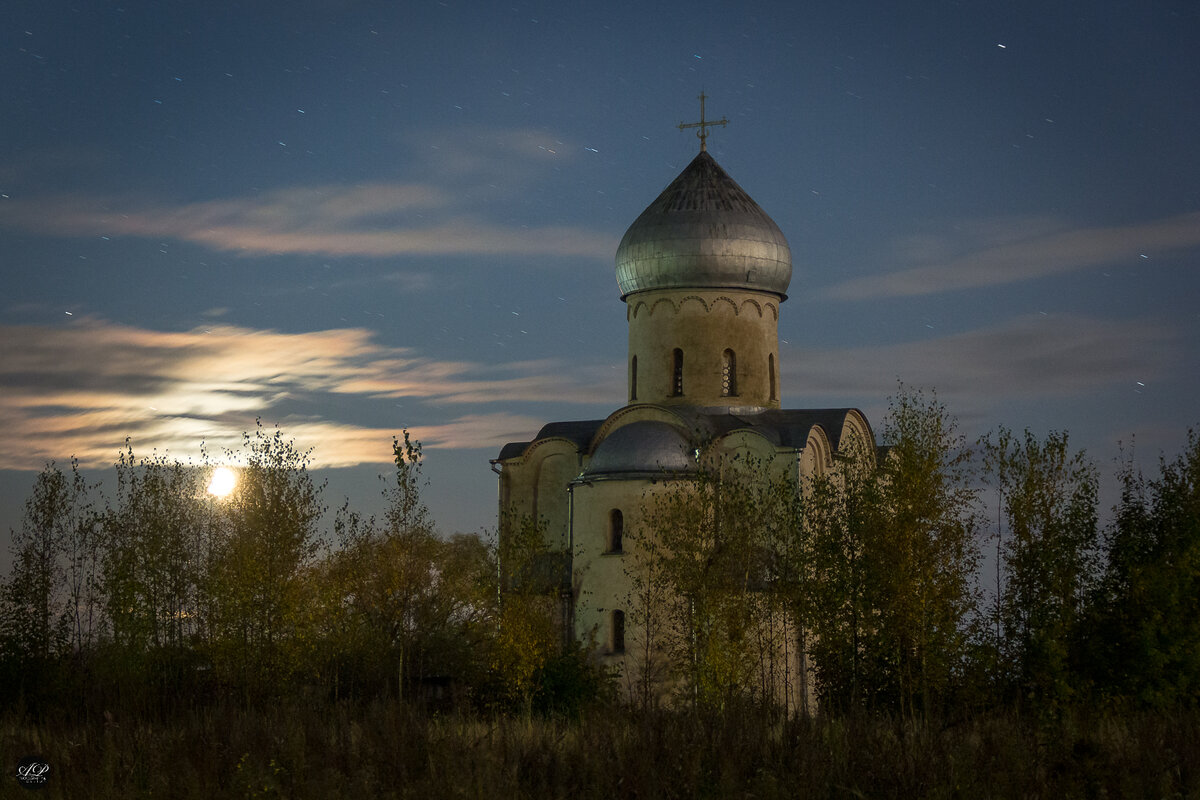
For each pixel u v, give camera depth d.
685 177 58.94
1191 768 24.42
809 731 26.64
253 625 42.62
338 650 45.25
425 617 53.06
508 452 58.88
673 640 47.84
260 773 23.86
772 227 58.03
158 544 44.72
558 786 24.06
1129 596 42.50
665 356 56.94
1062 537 41.88
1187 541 42.53
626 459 51.38
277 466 44.06
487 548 56.81
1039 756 24.22
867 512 41.31
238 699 40.97
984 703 38.75
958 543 40.22
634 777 23.42
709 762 25.08
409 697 45.19
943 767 23.62
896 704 40.81
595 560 50.91
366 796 23.03
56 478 45.22
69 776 25.80
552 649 45.78
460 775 23.36
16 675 42.50
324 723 31.70
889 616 39.91
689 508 45.16
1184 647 41.75
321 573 45.06
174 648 44.16
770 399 57.78
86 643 44.47
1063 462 42.62
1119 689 41.31
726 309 57.00
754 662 42.53
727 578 43.25
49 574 44.59
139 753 26.81
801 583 42.84
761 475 52.47
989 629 41.09
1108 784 22.97
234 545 43.59
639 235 57.59
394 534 45.53
